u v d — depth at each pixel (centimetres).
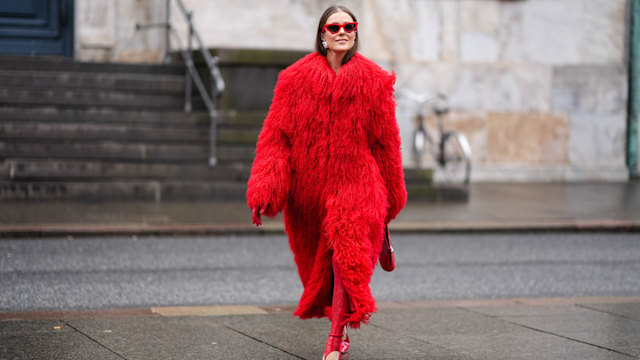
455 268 855
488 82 1788
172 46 1645
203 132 1394
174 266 827
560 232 1148
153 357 471
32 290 695
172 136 1386
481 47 1786
